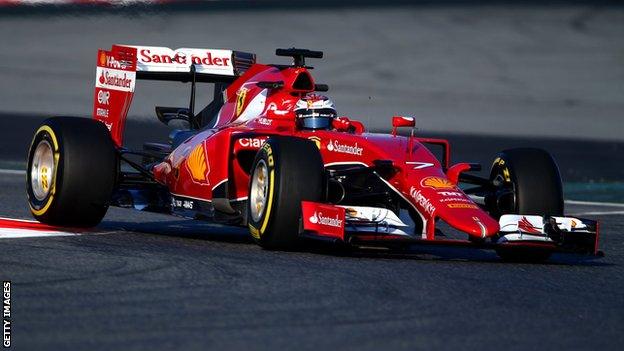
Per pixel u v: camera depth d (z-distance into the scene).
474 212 24.95
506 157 27.97
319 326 18.06
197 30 102.94
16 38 97.06
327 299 20.16
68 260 23.44
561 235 25.69
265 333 17.45
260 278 21.98
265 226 25.59
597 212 42.06
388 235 25.25
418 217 26.64
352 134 28.17
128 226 32.72
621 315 20.16
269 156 25.75
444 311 19.66
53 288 20.33
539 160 27.50
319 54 30.14
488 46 105.38
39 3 100.44
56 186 28.61
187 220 35.84
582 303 21.14
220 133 28.84
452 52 102.44
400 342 17.25
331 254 26.19
